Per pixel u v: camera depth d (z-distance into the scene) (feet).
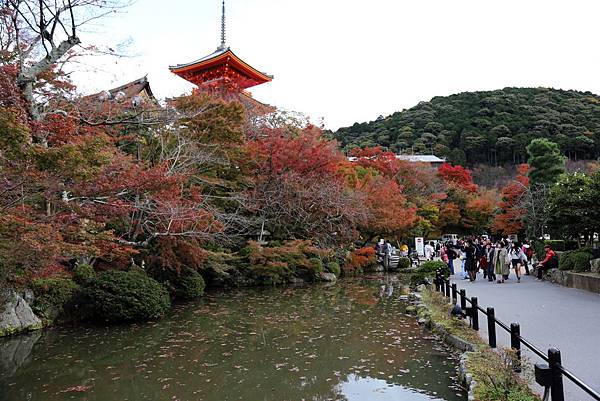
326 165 76.95
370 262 87.30
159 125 52.26
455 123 259.39
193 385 24.79
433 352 29.32
